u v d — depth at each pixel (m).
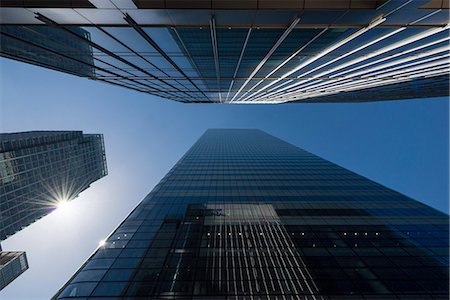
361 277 23.20
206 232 30.83
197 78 35.44
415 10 12.34
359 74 32.38
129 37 17.91
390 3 11.57
